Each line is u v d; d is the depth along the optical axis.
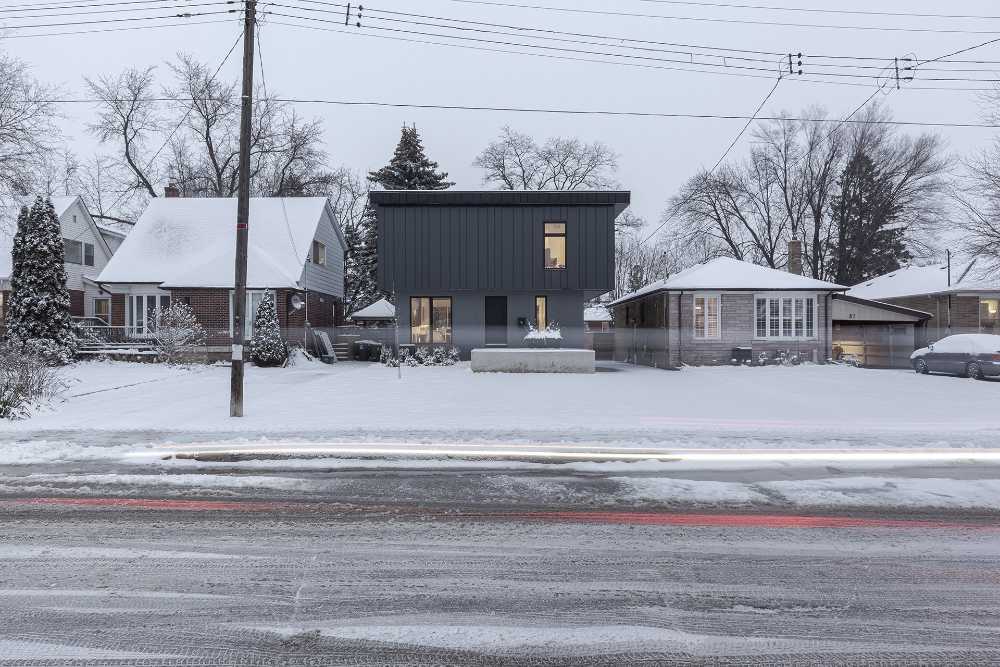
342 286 37.59
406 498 6.35
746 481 7.03
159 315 24.44
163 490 6.62
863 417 12.05
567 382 18.66
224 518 5.66
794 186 46.09
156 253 28.86
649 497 6.36
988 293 31.22
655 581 4.25
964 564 4.58
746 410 12.99
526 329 25.61
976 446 9.03
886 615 3.76
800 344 25.97
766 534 5.23
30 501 6.19
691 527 5.42
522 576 4.34
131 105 41.22
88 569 4.43
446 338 25.92
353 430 10.24
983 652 3.34
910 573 4.41
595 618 3.70
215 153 43.81
